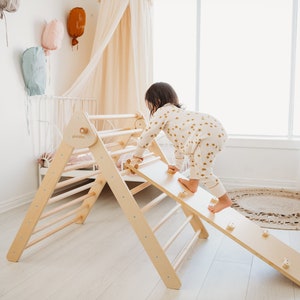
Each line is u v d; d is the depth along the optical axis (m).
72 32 3.82
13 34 3.14
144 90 3.85
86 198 2.66
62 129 3.70
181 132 2.17
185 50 4.31
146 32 3.86
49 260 2.13
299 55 3.99
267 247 1.99
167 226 2.72
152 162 2.45
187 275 1.95
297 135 4.14
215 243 2.42
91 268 2.03
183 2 4.22
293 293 1.77
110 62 3.96
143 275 1.95
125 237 2.50
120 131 2.40
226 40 4.22
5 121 3.11
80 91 3.74
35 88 3.28
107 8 3.71
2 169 3.11
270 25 4.09
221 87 4.29
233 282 1.88
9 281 1.88
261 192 3.77
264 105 4.22
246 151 4.08
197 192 2.35
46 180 2.05
